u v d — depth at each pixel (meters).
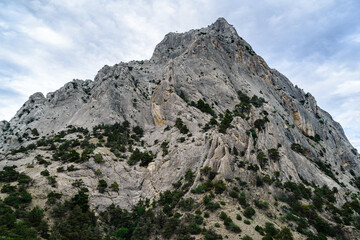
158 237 62.16
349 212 80.00
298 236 62.53
